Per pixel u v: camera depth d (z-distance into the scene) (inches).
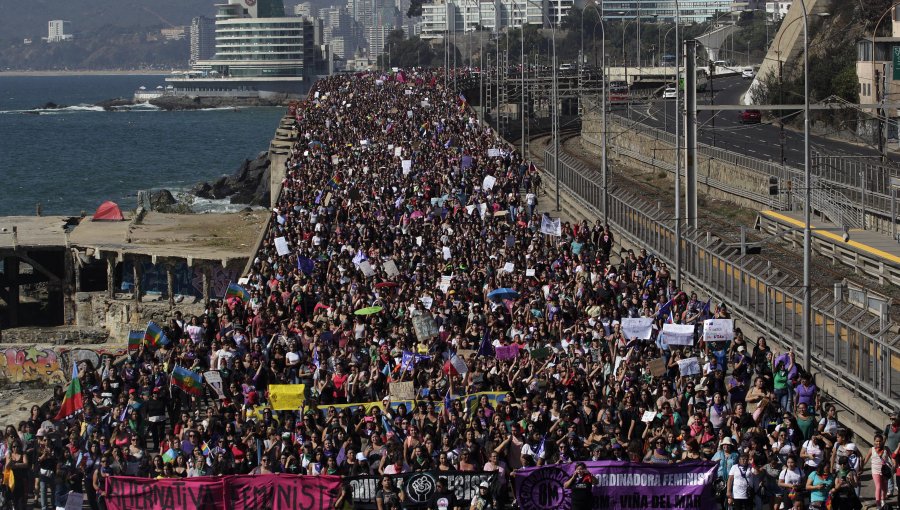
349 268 2055.9
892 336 1435.8
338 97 5979.3
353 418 1312.7
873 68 4261.8
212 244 3216.0
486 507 1082.1
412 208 2669.8
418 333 1540.4
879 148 3351.4
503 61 7701.8
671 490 1084.5
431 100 5570.9
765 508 1130.0
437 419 1252.5
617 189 2807.6
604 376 1421.0
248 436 1242.0
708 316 1626.5
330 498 1101.1
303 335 1600.6
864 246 2245.3
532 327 1529.3
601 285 1739.7
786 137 4407.0
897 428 1160.8
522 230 2277.3
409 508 1099.9
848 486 1072.2
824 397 1482.5
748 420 1202.0
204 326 1660.9
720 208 3366.1
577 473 1079.6
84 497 1262.3
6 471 1240.8
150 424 1409.9
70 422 1334.9
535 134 6658.5
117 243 3179.1
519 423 1207.6
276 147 4815.5
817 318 1605.6
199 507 1101.7
